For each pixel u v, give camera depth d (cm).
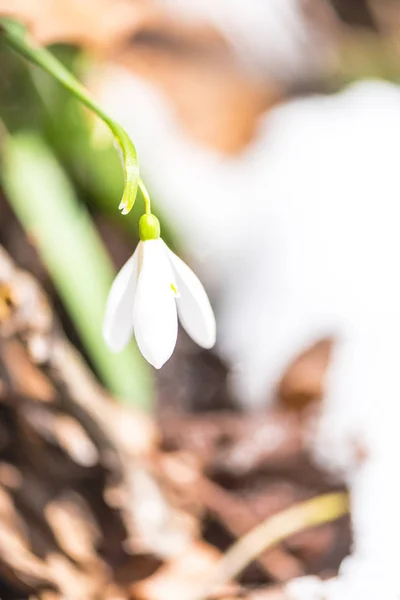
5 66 40
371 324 43
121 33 38
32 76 40
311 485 39
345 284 44
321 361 42
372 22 71
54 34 36
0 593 35
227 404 42
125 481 36
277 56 59
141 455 37
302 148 50
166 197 44
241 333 43
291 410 41
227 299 44
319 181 48
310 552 37
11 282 34
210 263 45
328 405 41
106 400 38
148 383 39
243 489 39
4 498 36
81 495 36
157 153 45
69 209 39
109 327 31
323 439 40
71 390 35
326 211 47
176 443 39
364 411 41
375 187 49
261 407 41
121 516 36
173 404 41
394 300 43
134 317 30
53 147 41
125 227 42
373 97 59
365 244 46
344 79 63
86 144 41
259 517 38
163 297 30
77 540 36
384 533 38
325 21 68
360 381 41
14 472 36
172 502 38
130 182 29
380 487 39
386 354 42
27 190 38
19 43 32
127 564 36
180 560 36
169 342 30
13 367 35
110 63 45
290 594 36
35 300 34
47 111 41
